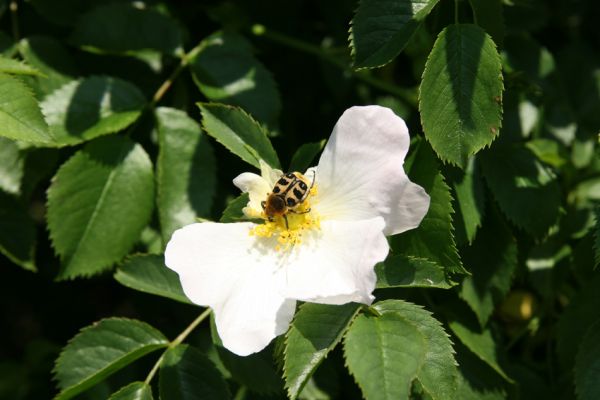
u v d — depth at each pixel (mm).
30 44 341
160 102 353
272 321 280
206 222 290
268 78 337
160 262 312
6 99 298
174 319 363
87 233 322
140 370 341
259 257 288
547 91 354
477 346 313
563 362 323
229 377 325
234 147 300
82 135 323
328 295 275
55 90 328
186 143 331
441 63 290
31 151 331
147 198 327
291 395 276
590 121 370
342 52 366
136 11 341
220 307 283
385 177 282
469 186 311
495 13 301
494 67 289
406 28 294
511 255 316
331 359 330
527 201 317
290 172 303
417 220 283
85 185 323
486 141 289
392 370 274
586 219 341
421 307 287
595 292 320
